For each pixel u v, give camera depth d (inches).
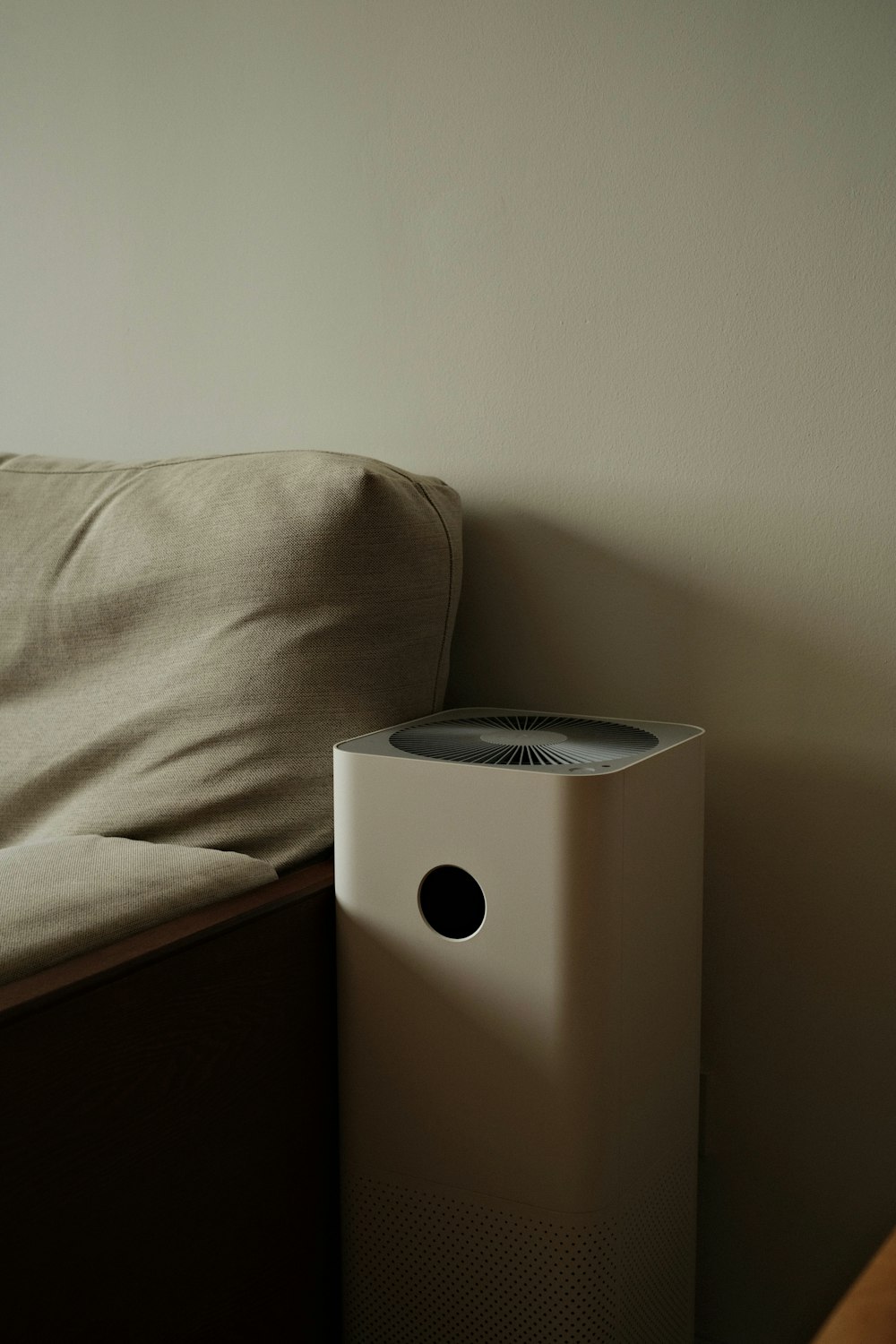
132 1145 31.1
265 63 55.7
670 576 48.5
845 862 46.2
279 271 56.4
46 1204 28.3
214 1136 34.4
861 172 43.4
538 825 35.2
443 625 47.4
